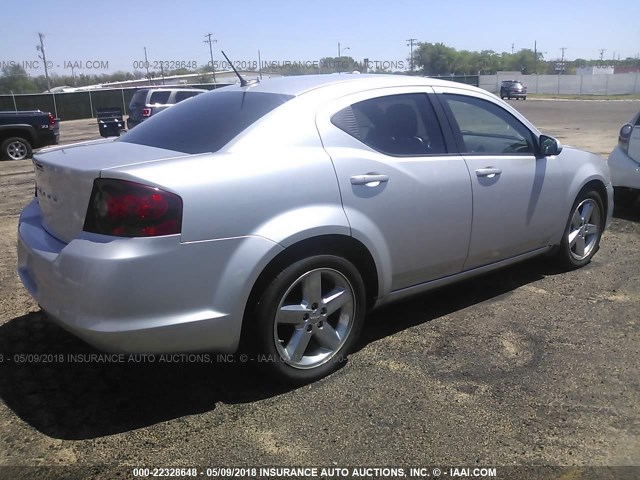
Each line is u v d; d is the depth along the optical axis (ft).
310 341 11.09
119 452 8.95
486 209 13.39
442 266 12.92
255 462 8.71
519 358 11.80
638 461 8.69
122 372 11.37
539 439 9.21
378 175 11.32
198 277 9.29
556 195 15.34
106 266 8.71
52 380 11.04
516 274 16.80
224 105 11.92
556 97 195.62
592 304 14.57
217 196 9.40
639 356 11.85
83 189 9.40
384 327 13.34
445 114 13.12
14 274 17.25
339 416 9.87
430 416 9.82
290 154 10.43
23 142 50.52
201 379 11.10
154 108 65.72
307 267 10.39
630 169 22.76
